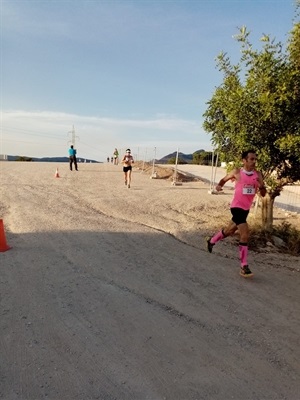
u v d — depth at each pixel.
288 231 8.27
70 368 3.00
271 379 3.04
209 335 3.69
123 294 4.52
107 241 6.84
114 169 27.88
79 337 3.48
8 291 4.39
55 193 12.47
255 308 4.40
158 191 14.79
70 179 17.72
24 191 12.50
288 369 3.20
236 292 4.86
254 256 6.55
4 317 3.77
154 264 5.75
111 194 13.04
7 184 14.24
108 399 2.67
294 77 6.68
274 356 3.38
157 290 4.73
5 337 3.41
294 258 6.61
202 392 2.81
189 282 5.09
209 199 13.32
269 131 6.92
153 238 7.32
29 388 2.73
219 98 7.41
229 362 3.24
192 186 17.88
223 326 3.90
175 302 4.41
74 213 9.21
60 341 3.39
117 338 3.51
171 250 6.60
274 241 7.55
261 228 8.00
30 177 17.75
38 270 5.12
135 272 5.33
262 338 3.70
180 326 3.83
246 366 3.20
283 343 3.63
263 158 6.86
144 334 3.62
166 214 10.09
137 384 2.85
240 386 2.92
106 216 9.26
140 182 18.42
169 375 2.99
